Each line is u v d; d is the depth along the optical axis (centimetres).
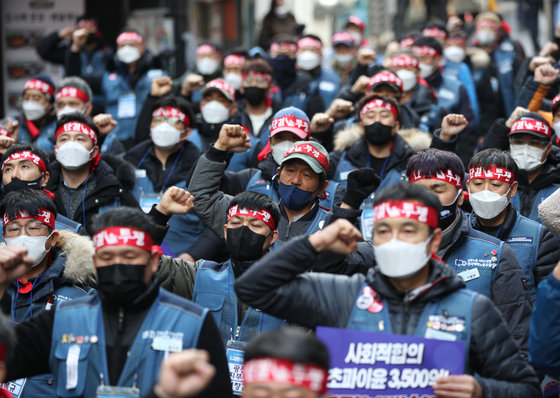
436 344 445
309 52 1270
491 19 1362
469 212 759
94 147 801
